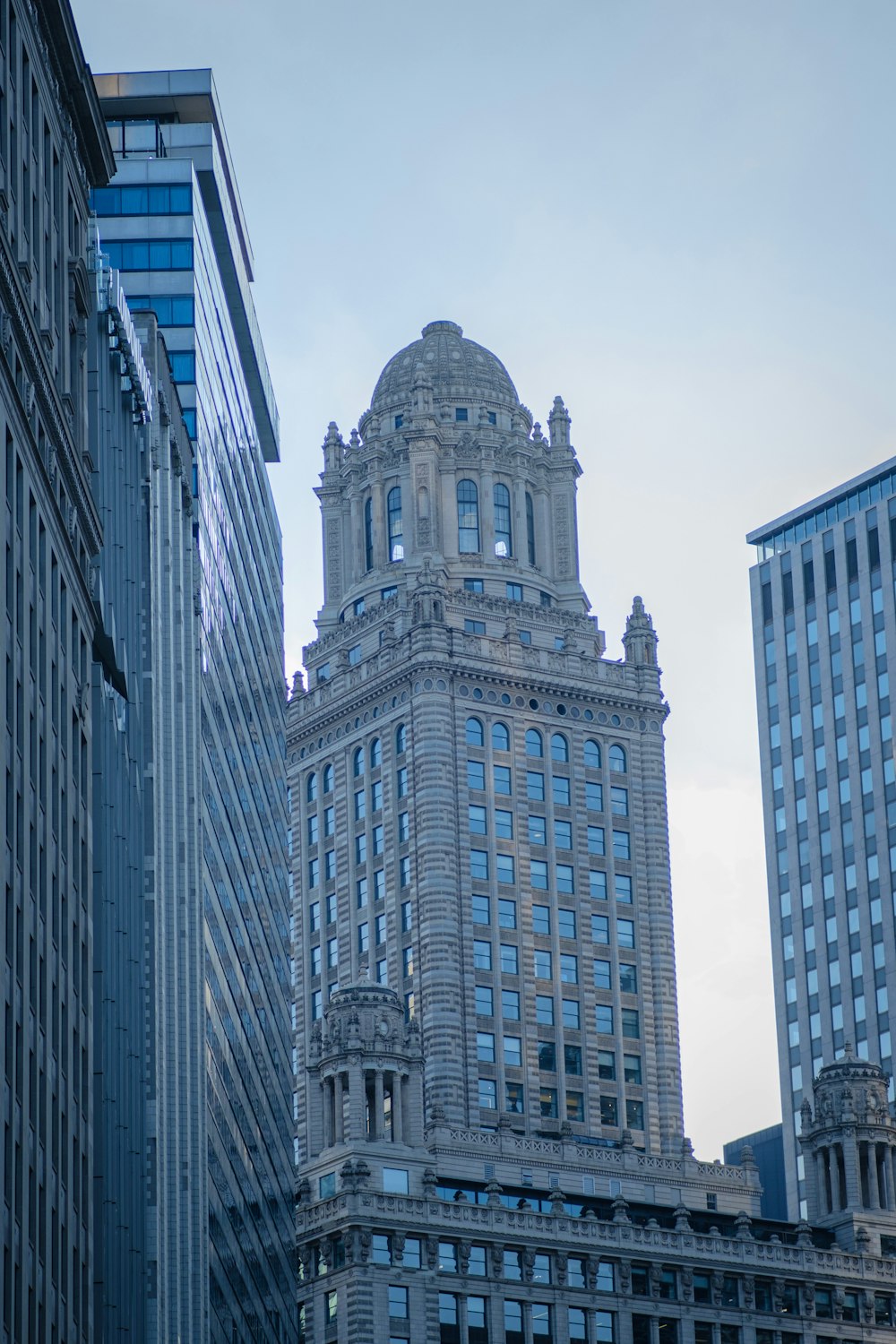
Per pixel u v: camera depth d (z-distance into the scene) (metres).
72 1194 111.69
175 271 180.38
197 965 153.00
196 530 167.12
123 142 195.62
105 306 138.88
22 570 106.62
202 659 164.12
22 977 102.00
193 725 158.50
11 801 101.81
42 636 110.88
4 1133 96.38
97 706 126.25
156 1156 138.00
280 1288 190.62
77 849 118.06
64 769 115.25
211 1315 151.75
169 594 155.12
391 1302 199.75
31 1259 101.62
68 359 121.12
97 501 131.12
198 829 156.88
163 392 158.62
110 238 181.75
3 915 98.50
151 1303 135.38
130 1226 129.00
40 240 115.62
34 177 115.31
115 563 135.12
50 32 119.94
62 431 115.88
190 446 168.75
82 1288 113.50
